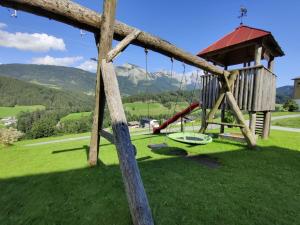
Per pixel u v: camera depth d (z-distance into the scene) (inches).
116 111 105.6
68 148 248.5
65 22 118.0
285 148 237.6
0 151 245.0
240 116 237.9
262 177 142.3
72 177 137.9
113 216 92.1
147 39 146.2
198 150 228.1
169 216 91.6
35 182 131.6
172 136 228.1
